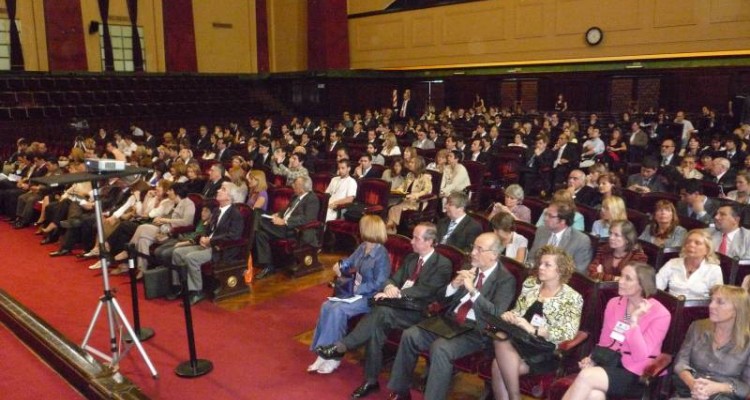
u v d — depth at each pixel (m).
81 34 17.97
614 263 4.22
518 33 17.30
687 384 2.96
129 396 3.66
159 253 5.90
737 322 2.90
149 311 5.46
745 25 13.51
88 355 4.18
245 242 5.83
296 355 4.52
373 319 3.94
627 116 15.02
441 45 18.97
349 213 7.16
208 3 20.81
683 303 3.16
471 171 8.43
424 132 12.80
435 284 4.09
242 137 15.44
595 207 5.98
